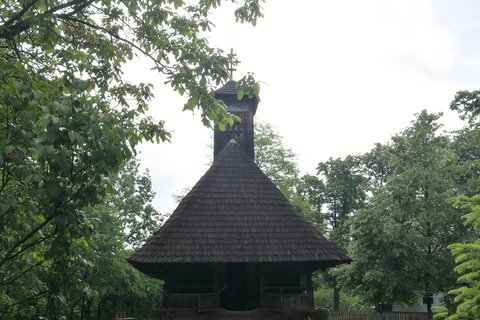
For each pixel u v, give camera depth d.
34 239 6.34
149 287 33.62
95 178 4.99
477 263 5.05
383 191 21.38
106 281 28.81
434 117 20.91
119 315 29.42
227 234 13.48
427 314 19.95
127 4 7.12
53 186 4.67
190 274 14.04
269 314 12.96
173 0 7.67
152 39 7.40
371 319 23.62
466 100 29.84
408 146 21.28
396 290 19.97
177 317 12.60
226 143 17.47
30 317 6.16
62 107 4.34
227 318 12.82
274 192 14.98
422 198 19.78
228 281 15.05
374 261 20.42
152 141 7.38
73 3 6.71
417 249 19.78
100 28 7.18
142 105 7.77
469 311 4.90
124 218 35.53
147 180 45.06
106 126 4.59
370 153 39.50
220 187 14.82
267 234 13.63
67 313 19.38
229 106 18.06
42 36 6.56
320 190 42.88
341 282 22.36
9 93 4.88
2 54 6.58
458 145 26.89
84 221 5.94
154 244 12.98
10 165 5.10
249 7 7.43
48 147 4.22
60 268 6.39
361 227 20.78
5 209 4.62
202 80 6.52
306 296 13.35
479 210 5.11
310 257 13.04
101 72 7.23
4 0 6.54
